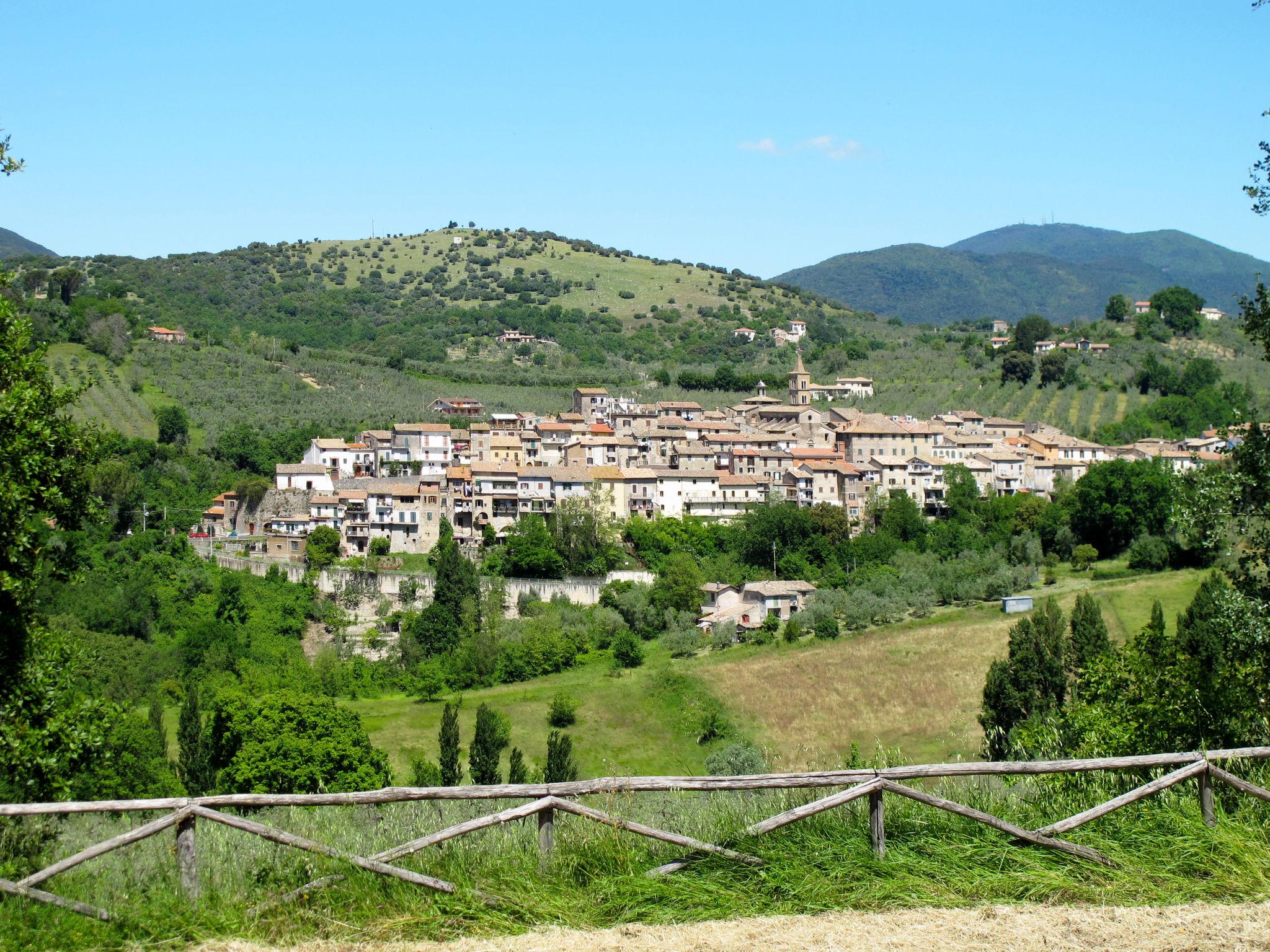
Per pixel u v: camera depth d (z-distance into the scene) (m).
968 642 114.81
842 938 17.72
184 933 18.33
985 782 24.61
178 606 130.62
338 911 18.75
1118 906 19.00
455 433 185.38
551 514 158.88
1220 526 36.22
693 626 134.12
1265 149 34.72
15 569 32.59
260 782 72.94
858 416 196.88
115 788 59.75
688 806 22.95
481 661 120.31
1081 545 148.12
